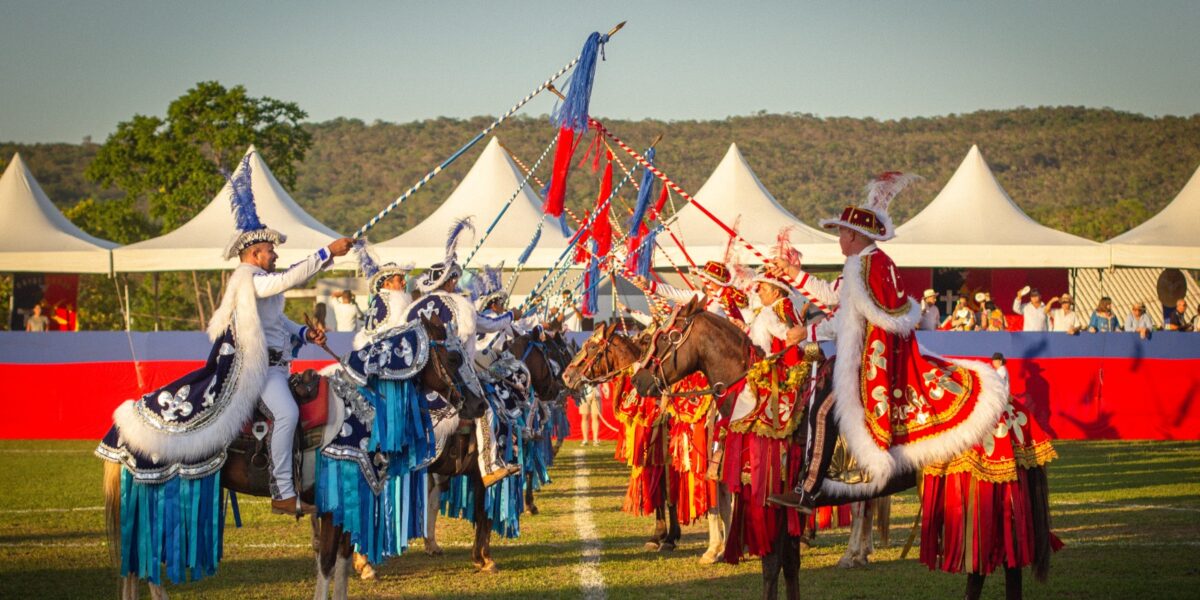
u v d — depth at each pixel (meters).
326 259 8.81
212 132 49.22
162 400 8.27
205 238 27.31
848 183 143.88
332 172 154.38
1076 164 151.88
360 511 8.44
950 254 26.92
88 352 23.81
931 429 7.98
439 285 11.27
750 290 10.25
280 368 8.66
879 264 8.12
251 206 8.84
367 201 141.62
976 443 7.95
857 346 8.08
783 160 149.88
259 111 50.16
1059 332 23.55
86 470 18.17
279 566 10.70
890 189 8.38
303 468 8.49
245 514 14.05
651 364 9.15
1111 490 15.91
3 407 23.75
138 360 23.75
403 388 8.77
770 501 8.01
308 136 51.03
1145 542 11.64
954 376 8.09
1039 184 147.50
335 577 8.68
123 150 50.31
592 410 23.52
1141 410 23.50
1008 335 23.48
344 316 25.92
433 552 11.36
